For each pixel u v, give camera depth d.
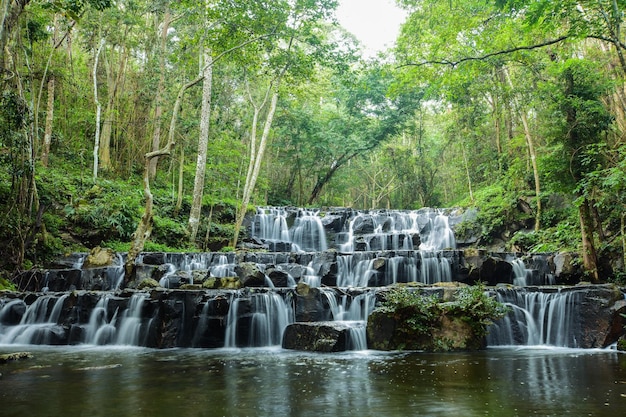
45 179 18.73
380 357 8.36
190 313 10.31
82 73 26.67
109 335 10.66
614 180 11.14
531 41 16.48
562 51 15.43
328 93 37.81
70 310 11.04
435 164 40.56
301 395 5.25
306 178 40.62
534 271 14.58
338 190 42.94
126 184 23.12
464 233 22.55
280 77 21.27
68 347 10.16
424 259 14.83
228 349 9.82
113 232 18.31
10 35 13.49
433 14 18.92
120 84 26.12
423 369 7.03
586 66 15.08
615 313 9.69
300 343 9.64
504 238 21.34
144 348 9.99
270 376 6.50
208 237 21.16
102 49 24.92
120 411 4.57
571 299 10.31
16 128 14.01
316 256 15.28
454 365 7.42
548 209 20.09
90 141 26.72
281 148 36.72
